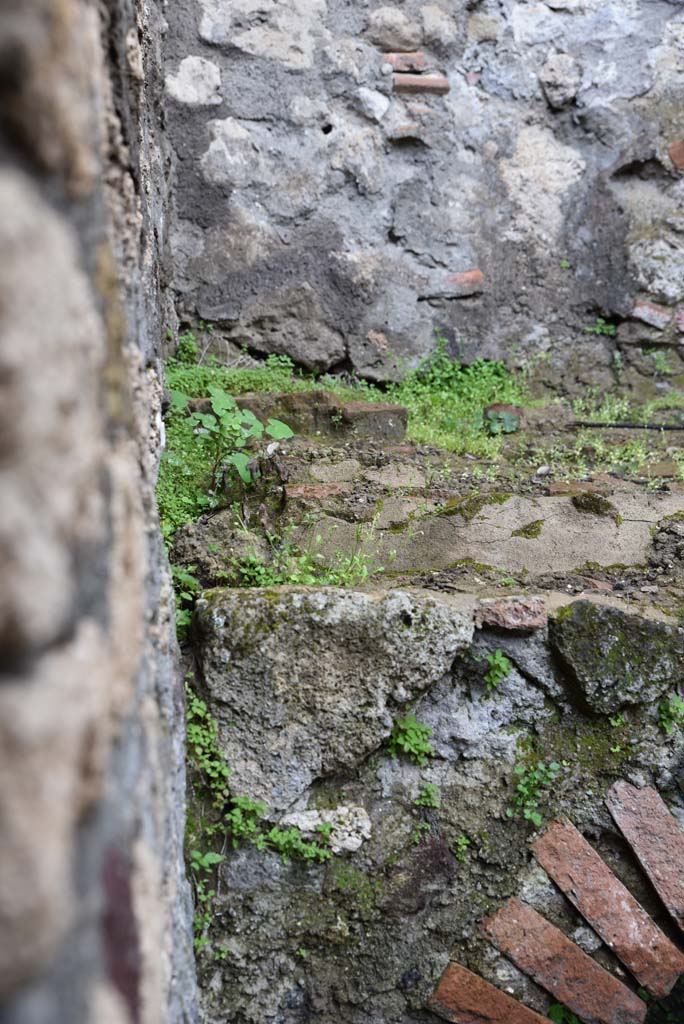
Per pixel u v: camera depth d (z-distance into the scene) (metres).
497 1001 2.71
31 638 0.77
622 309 5.29
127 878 1.12
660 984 2.75
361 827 2.64
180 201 4.86
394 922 2.66
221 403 3.39
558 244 5.29
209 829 2.54
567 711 2.80
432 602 2.68
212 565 2.97
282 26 4.82
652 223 5.26
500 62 5.14
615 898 2.74
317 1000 2.62
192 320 4.97
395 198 5.10
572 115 5.23
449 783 2.75
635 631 2.76
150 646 1.67
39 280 0.82
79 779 0.87
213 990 2.55
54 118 0.89
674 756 2.79
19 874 0.73
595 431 4.60
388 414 4.05
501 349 5.30
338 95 4.94
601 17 5.15
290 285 5.01
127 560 1.28
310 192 4.97
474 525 3.21
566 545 3.21
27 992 0.74
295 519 3.24
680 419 4.84
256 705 2.59
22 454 0.78
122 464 1.29
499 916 2.71
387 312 5.12
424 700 2.76
